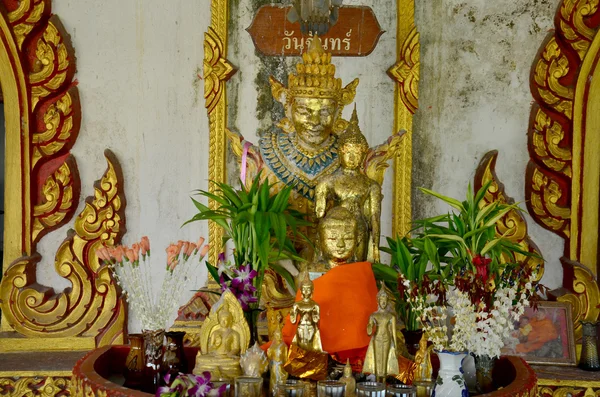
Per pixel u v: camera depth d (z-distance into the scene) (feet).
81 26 14.73
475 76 14.66
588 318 14.24
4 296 14.39
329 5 13.62
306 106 12.32
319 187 11.72
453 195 14.62
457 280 9.69
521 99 14.66
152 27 14.73
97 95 14.76
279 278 13.67
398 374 9.73
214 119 14.40
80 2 14.73
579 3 14.28
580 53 14.34
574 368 13.24
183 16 14.70
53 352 14.19
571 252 14.49
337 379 9.86
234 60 14.61
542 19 14.61
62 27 14.67
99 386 9.02
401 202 14.34
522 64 14.64
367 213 11.71
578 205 14.47
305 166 12.98
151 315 10.85
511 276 10.17
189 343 13.46
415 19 14.62
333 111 12.46
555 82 14.46
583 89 14.37
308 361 9.76
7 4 14.40
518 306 9.96
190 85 14.70
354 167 11.61
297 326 9.88
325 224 11.01
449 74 14.67
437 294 9.90
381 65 14.60
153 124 14.75
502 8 14.66
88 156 14.79
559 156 14.48
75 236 14.56
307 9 13.61
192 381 8.50
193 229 14.65
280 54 14.56
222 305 9.78
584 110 14.38
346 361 10.14
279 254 11.59
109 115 14.76
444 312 10.00
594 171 14.42
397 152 13.79
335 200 11.72
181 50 14.71
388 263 14.40
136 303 11.13
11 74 14.42
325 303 10.21
